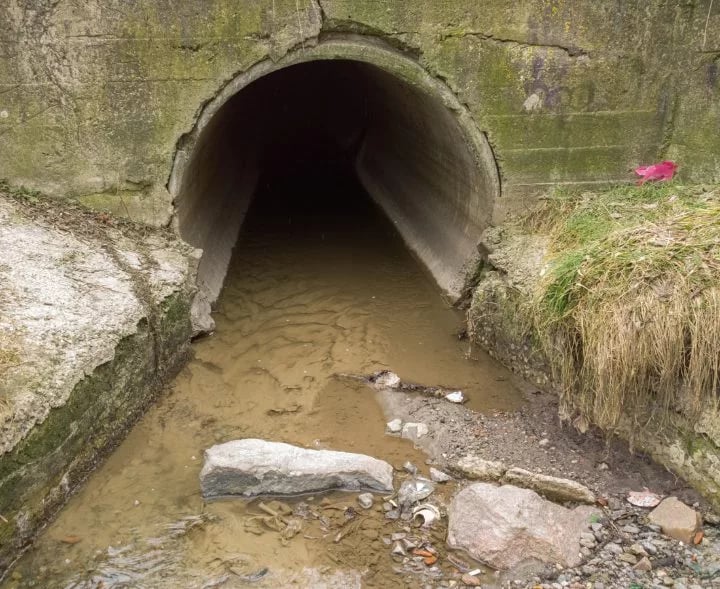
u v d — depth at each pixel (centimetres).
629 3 528
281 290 670
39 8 484
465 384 508
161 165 531
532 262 505
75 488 388
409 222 812
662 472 402
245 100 945
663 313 377
